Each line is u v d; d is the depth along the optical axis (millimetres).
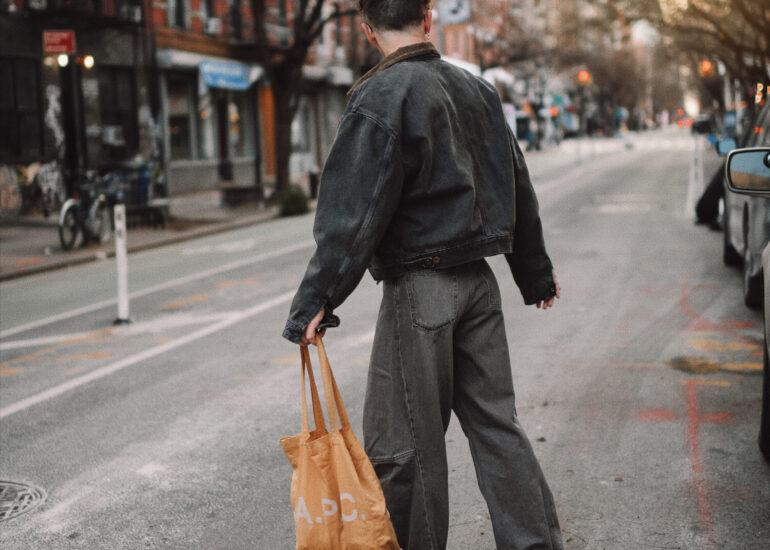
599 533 3648
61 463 4781
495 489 2812
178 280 12086
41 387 6477
